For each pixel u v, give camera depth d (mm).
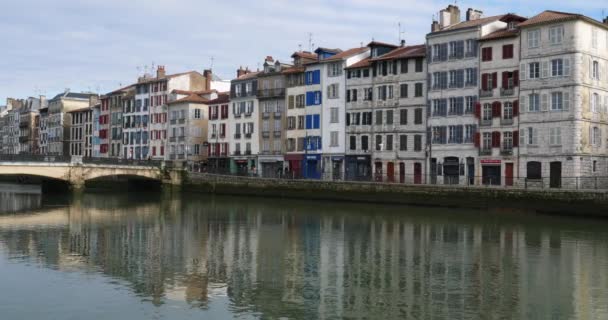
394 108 78688
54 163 77250
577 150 61281
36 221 50875
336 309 24094
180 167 88938
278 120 94438
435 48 73875
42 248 36938
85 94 158375
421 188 62750
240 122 101062
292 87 92125
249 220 53188
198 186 87062
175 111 112125
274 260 33594
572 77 61594
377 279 29016
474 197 58562
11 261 32781
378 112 80562
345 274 30031
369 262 33094
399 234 43750
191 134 108875
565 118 61969
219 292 26484
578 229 45375
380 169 80125
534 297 25781
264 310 23969
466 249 37156
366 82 82188
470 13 75875
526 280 28828
